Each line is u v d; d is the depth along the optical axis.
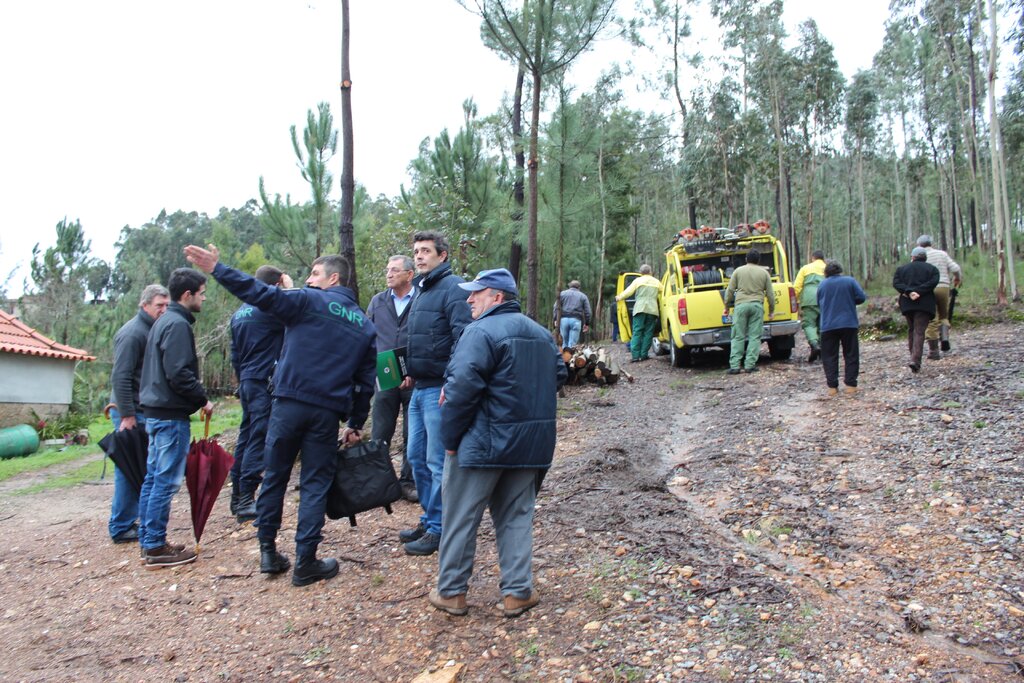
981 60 27.97
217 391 24.41
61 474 9.32
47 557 5.09
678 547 4.38
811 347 11.70
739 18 28.91
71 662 3.42
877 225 46.19
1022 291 18.72
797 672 3.00
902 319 13.90
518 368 3.48
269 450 4.17
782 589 3.76
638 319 14.50
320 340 4.08
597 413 9.06
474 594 3.94
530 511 3.73
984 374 8.41
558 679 3.06
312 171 12.61
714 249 12.68
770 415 7.91
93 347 26.42
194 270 4.74
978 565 3.85
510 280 3.67
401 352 4.74
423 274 4.46
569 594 3.85
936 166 35.44
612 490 5.63
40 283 27.41
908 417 6.91
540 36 8.02
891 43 31.83
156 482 4.62
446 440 3.50
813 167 34.47
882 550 4.19
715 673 3.02
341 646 3.45
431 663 3.26
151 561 4.62
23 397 16.23
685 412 8.97
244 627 3.70
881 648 3.18
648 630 3.41
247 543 5.03
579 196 11.66
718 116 28.97
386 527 5.16
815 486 5.34
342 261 4.48
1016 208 34.59
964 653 3.12
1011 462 5.20
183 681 3.20
